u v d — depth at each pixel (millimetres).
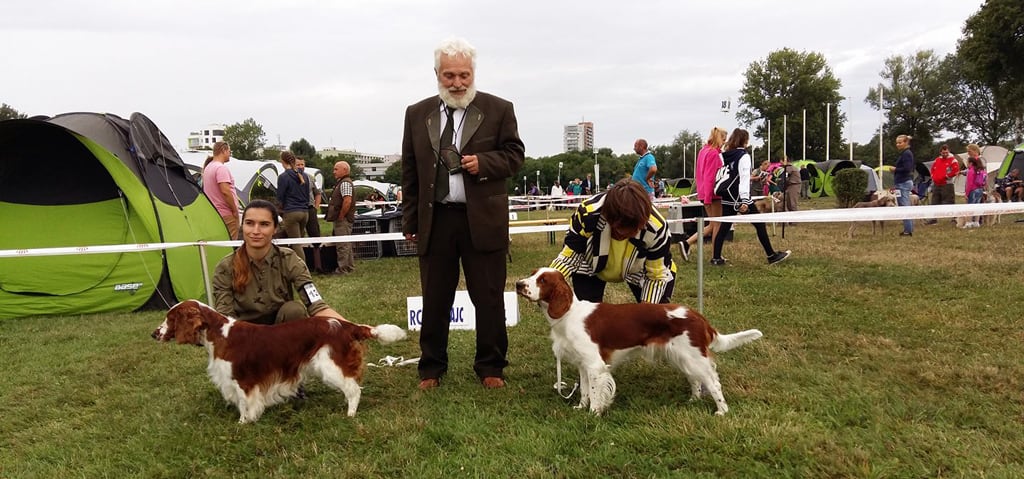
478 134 3467
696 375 3072
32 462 2857
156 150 6969
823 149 55312
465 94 3406
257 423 3172
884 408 3098
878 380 3521
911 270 6766
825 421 2975
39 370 4301
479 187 3484
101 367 4324
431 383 3699
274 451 2898
